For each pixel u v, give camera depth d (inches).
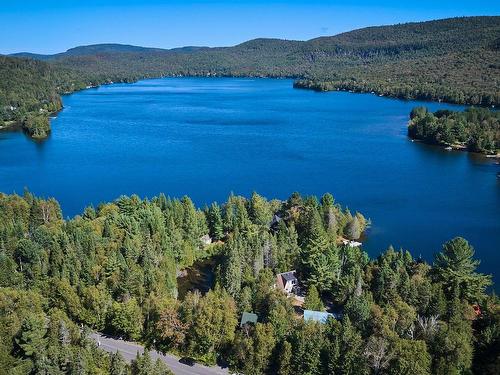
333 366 3951.8
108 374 3932.1
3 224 6766.7
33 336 4040.4
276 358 4202.8
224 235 7258.9
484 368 3998.5
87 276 5378.9
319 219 6934.1
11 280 5408.5
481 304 4896.7
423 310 4798.2
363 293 4953.3
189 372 4281.5
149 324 4704.7
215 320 4419.3
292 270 5930.1
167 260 5861.2
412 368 3735.2
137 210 7076.8
